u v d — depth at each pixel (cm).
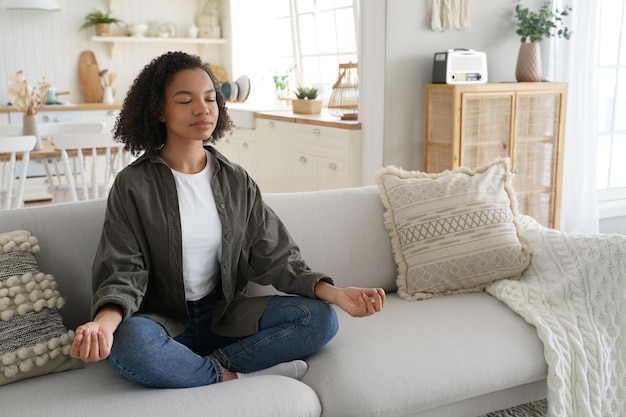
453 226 231
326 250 230
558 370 193
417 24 401
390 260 239
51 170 505
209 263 191
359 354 184
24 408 151
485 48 425
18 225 194
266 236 201
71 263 197
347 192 244
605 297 209
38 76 640
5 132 416
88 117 619
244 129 559
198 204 189
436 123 396
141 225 183
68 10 643
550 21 412
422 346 189
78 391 160
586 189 430
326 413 171
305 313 186
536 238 234
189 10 695
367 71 411
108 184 377
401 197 240
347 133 423
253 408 158
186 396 159
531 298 216
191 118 185
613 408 202
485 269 229
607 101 455
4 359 162
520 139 402
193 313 191
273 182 522
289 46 630
